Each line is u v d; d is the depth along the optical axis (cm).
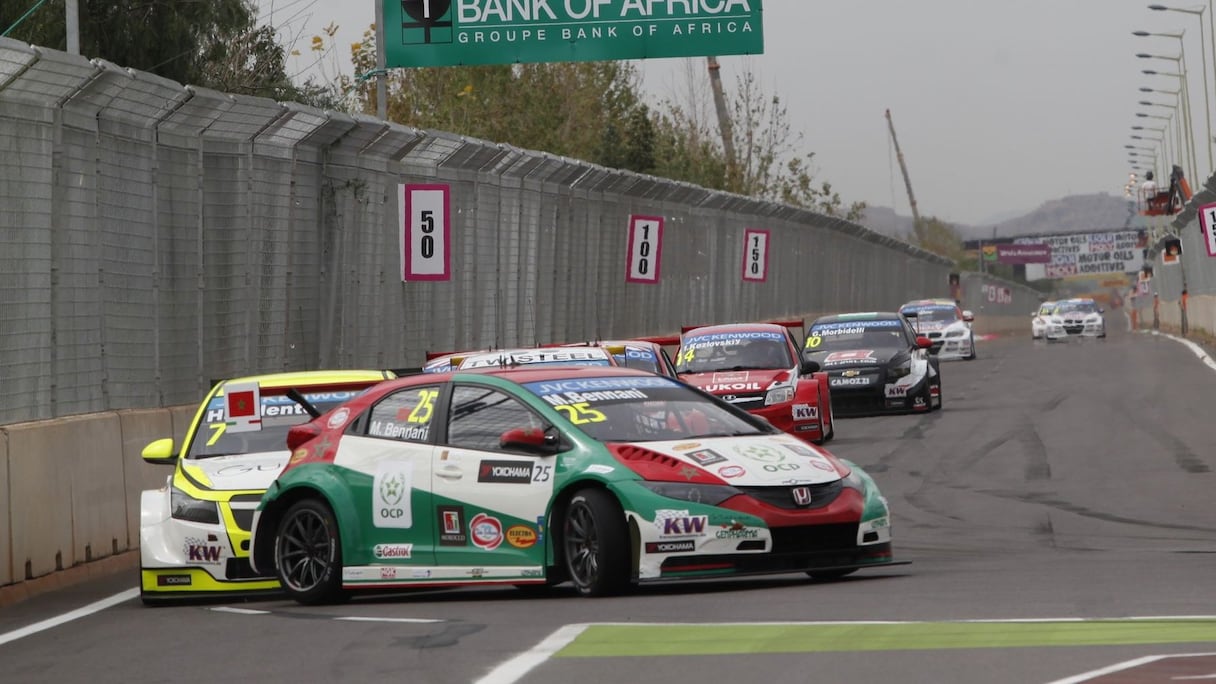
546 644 3091
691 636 3125
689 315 16700
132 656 3388
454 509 4066
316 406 4991
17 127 5172
